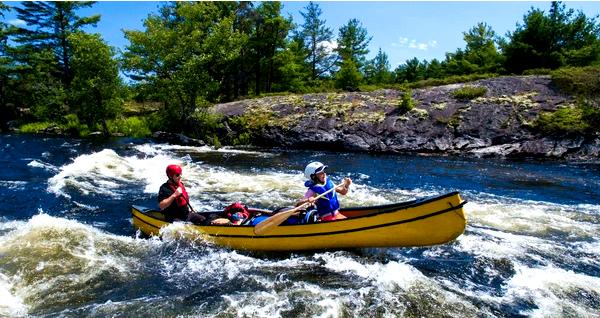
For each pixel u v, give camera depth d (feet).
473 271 19.21
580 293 16.97
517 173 45.93
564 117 58.44
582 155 55.93
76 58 85.51
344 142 66.13
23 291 16.92
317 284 17.49
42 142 69.46
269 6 116.88
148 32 84.58
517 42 90.74
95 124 91.56
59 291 17.02
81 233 23.12
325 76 156.56
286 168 49.26
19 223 26.27
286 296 16.31
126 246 22.06
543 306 15.87
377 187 38.81
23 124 102.12
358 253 20.54
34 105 108.58
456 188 38.32
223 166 50.26
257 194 35.29
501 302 16.16
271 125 72.38
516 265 19.90
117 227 26.20
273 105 78.48
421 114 66.23
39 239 21.80
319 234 20.10
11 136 78.28
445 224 18.35
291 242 20.57
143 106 121.49
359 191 37.01
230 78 128.98
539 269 19.43
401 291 16.72
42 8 113.80
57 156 55.06
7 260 19.49
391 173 46.01
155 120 91.20
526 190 37.47
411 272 18.52
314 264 19.52
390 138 64.64
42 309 15.60
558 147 56.80
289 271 18.88
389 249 21.45
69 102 91.45
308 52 147.43
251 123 74.08
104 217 28.37
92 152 59.72
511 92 67.46
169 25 113.19
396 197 34.73
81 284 17.66
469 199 33.91
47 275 18.29
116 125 91.30
